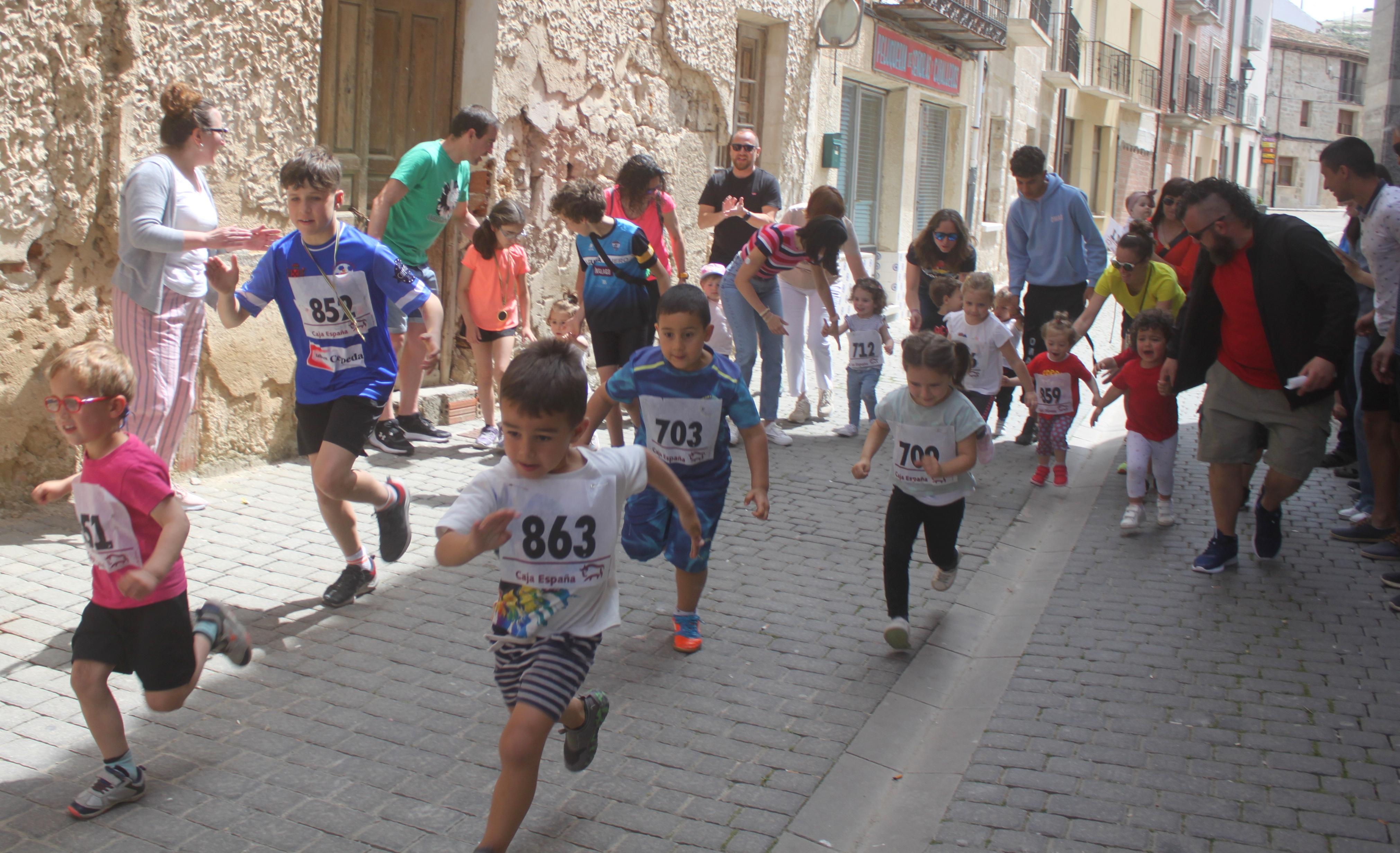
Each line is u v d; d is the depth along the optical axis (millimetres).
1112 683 4383
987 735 3955
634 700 4152
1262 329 5230
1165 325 6273
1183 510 6902
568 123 9102
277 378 6832
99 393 3127
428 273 7395
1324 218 42469
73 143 5598
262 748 3645
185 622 3316
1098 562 5887
